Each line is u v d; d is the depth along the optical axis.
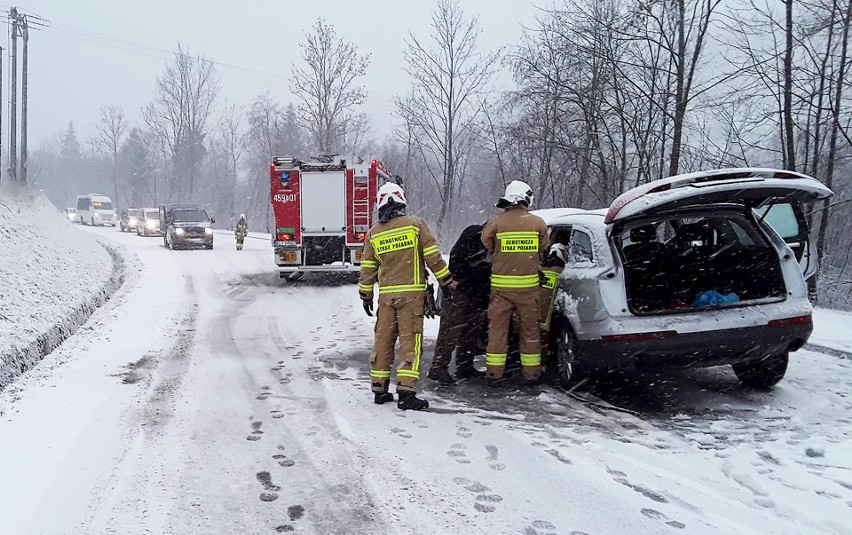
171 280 14.82
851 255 21.66
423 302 5.61
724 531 3.32
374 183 14.23
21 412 5.23
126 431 4.86
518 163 22.94
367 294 5.77
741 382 6.24
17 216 12.75
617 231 5.55
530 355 6.04
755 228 5.74
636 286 6.07
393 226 5.57
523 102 18.66
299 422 5.13
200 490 3.84
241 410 5.44
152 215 34.84
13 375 6.27
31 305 8.31
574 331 5.71
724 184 5.05
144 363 7.10
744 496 3.76
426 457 4.37
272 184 14.16
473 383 6.42
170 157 65.94
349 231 14.27
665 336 5.25
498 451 4.48
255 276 15.93
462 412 5.44
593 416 5.31
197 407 5.50
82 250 15.10
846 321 9.32
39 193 17.95
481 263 6.38
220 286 14.16
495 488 3.86
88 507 3.60
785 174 5.23
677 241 6.86
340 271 14.28
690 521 3.43
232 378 6.54
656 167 17.30
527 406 5.60
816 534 3.29
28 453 4.36
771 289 5.60
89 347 7.80
